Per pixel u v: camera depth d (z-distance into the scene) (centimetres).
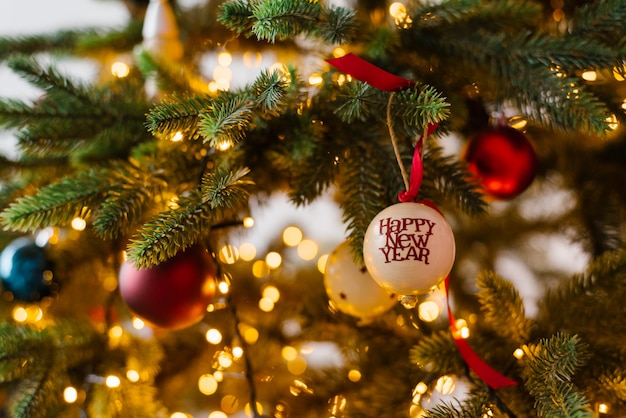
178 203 90
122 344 107
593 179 117
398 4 100
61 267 108
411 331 105
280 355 116
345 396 104
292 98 93
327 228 164
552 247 157
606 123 89
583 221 118
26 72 100
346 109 89
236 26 90
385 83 85
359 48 95
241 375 110
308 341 111
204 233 91
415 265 83
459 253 128
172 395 117
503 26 99
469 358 89
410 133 89
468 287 126
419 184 85
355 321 107
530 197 133
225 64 109
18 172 109
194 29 116
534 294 140
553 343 87
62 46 121
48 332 103
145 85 110
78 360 103
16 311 109
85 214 94
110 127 101
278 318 117
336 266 97
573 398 84
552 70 94
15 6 164
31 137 97
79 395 102
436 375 97
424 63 98
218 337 104
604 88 100
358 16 102
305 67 111
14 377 100
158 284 91
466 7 94
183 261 92
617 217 116
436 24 97
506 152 97
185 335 114
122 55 121
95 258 110
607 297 96
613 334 94
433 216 84
